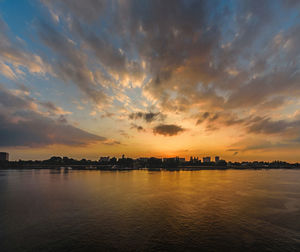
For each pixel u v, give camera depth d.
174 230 41.09
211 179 153.12
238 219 48.38
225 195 79.88
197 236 38.31
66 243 35.12
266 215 51.72
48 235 38.38
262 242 35.97
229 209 57.38
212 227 42.94
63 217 49.03
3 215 50.62
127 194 80.88
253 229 41.97
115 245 34.53
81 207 58.72
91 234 38.88
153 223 45.09
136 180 140.62
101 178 156.88
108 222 45.53
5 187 102.06
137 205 61.41
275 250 33.19
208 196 77.31
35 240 36.28
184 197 74.75
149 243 35.31
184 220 47.31
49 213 52.41
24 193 83.19
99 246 34.16
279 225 44.41
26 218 48.28
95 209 56.41
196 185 112.38
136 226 43.16
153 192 86.38
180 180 142.25
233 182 131.12
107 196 76.25
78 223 44.84
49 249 33.09
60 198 72.19
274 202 67.06
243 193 85.06
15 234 38.88
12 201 66.88
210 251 32.75
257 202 66.81
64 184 114.94
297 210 56.78
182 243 35.38
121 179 148.25
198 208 58.19
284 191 91.75
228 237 37.94
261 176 197.00
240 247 34.12
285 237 38.09
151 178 158.75
